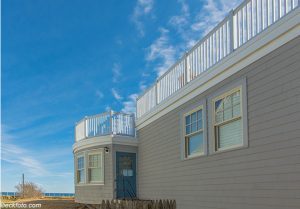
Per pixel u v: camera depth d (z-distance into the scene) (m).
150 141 15.45
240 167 9.13
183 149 12.19
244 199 8.91
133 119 17.73
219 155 10.09
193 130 11.75
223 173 9.84
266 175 8.20
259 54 8.65
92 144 17.70
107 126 17.27
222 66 10.08
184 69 12.49
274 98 8.09
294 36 7.61
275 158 7.96
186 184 11.88
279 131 7.89
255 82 8.75
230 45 9.80
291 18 7.68
